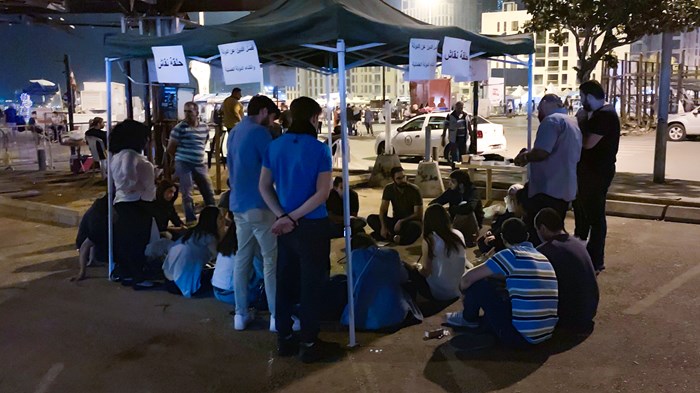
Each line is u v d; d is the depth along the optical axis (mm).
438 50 6121
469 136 16969
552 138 5645
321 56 7848
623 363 4387
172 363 4582
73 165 14898
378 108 54812
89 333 5191
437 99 19984
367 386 4129
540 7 13156
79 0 12906
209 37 5371
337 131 15703
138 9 12227
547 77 96188
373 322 5012
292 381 4242
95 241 6836
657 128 11594
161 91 12203
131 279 6445
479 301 4699
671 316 5273
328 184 4277
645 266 6789
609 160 6129
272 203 4328
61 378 4391
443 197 7953
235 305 5379
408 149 18672
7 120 31312
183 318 5461
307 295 4395
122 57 6277
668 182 11727
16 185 13078
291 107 4414
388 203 7844
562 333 4922
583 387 4047
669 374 4207
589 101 6086
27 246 8266
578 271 4852
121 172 6195
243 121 4898
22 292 6324
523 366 4363
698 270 6598
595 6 12422
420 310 5480
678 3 11359
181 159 8773
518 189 6938
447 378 4207
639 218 9438
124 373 4441
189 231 6242
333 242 7957
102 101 38406
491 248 6777
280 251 4453
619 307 5516
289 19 5203
